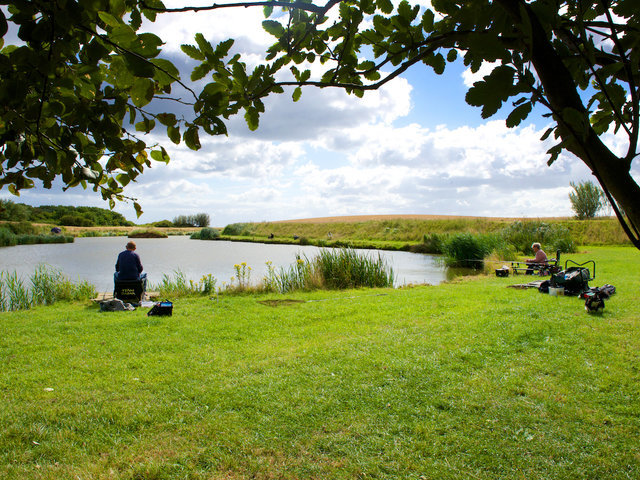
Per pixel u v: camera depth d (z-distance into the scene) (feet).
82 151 4.68
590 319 24.34
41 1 3.14
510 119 2.80
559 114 2.54
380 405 14.82
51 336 24.39
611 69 3.34
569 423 13.33
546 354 19.16
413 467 11.32
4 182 4.64
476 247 73.26
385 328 25.03
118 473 11.16
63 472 11.14
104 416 14.28
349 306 32.65
